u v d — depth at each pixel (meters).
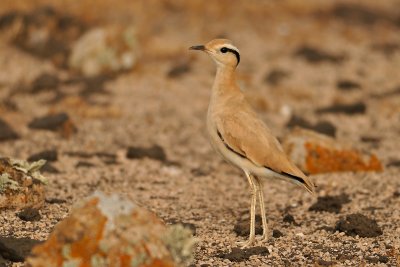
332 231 15.66
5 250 12.85
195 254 13.99
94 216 11.29
